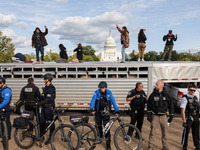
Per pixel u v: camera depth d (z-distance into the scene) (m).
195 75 7.04
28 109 5.00
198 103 4.24
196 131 4.28
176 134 5.45
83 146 4.15
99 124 4.34
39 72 7.50
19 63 8.00
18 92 7.62
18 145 4.44
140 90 4.75
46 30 8.48
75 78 7.42
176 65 7.04
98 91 4.28
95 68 7.70
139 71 7.15
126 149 4.20
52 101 4.57
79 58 8.81
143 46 7.79
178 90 7.20
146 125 6.23
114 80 7.28
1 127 4.34
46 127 4.49
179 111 8.15
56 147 4.43
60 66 7.44
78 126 4.08
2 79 4.51
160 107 4.04
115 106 4.27
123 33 7.52
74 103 7.48
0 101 4.54
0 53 34.81
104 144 4.75
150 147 4.21
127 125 4.15
